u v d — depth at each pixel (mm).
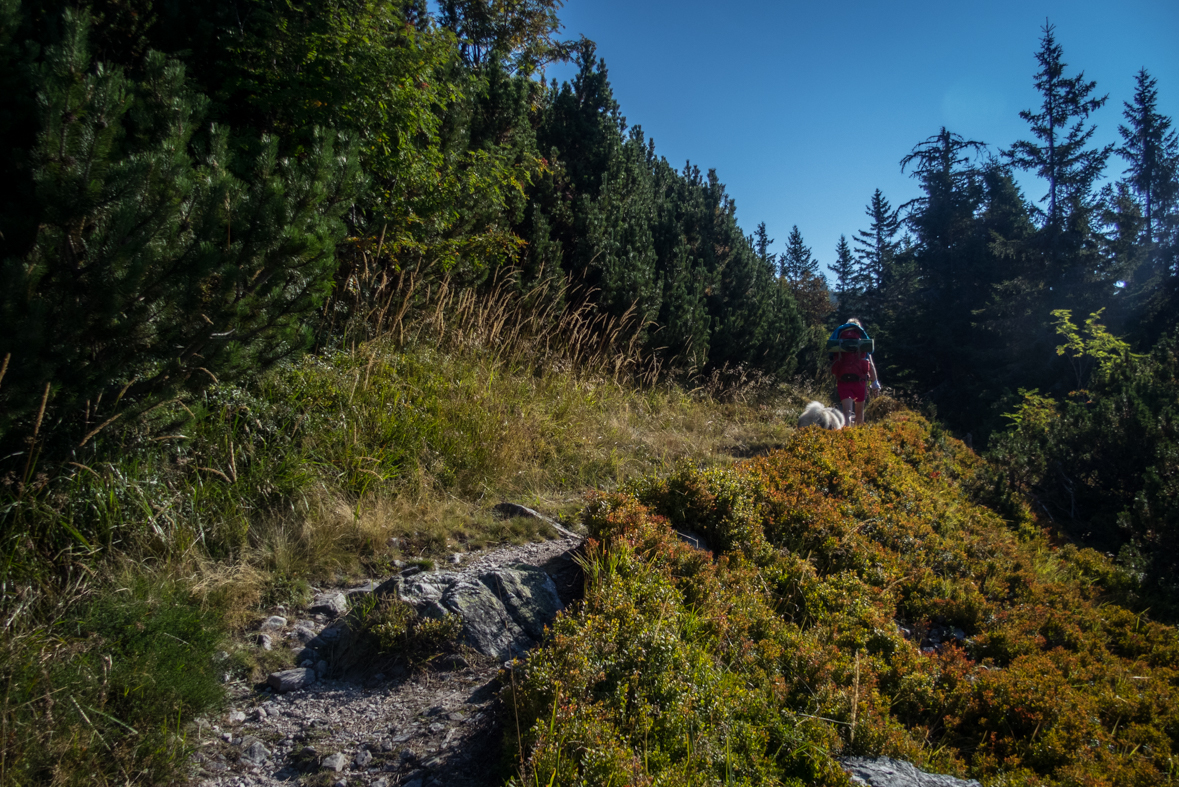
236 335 3764
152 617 2924
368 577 3885
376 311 6543
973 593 5137
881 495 6551
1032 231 18188
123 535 3346
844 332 9617
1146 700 4047
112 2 4891
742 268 14648
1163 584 6738
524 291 8719
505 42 13789
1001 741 3490
